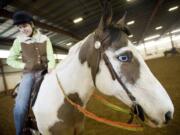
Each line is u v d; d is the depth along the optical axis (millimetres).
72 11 9086
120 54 919
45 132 1198
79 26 11859
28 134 1333
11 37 10852
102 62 980
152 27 20266
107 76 970
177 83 5457
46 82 1257
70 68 1154
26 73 1354
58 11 8609
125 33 989
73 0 7859
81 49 1114
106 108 4375
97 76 1015
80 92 1135
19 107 1257
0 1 6184
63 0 7543
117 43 937
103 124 3402
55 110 1147
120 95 966
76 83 1130
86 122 3611
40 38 1365
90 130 3209
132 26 17219
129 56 913
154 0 10984
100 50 980
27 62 1358
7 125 4586
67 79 1153
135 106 937
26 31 1317
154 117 901
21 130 1285
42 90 1234
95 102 5168
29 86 1282
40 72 1352
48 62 1363
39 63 1360
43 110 1160
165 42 29109
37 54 1353
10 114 5844
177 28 25203
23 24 1283
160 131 2748
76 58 1134
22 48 1356
